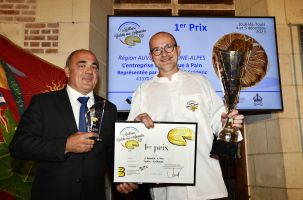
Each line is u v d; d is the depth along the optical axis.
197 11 4.12
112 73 3.39
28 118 1.76
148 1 4.12
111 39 3.46
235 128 1.68
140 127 1.73
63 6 3.40
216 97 1.98
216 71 3.44
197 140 1.80
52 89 3.14
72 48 3.31
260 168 3.68
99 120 1.75
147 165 1.70
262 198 3.62
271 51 3.48
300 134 3.37
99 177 1.78
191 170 1.69
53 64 3.26
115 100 3.33
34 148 1.60
